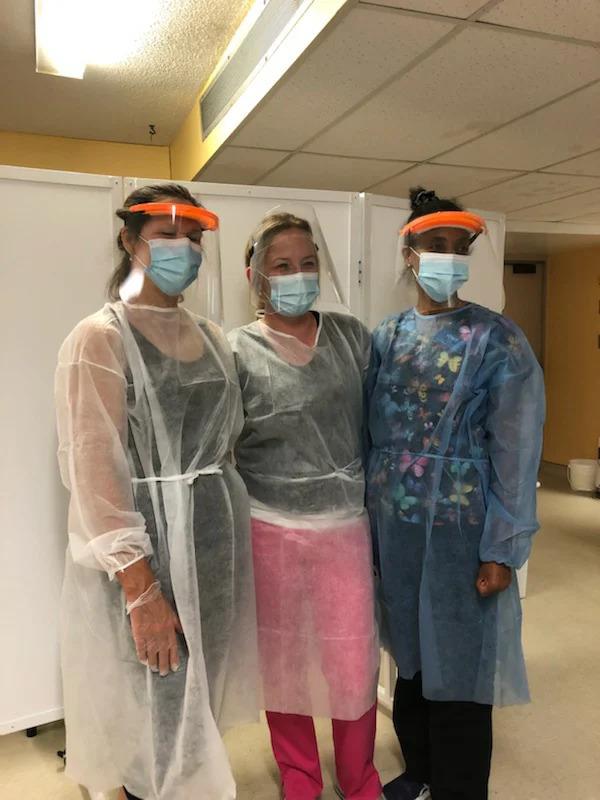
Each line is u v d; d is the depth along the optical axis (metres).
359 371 1.49
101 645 1.18
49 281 1.50
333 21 1.53
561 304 5.20
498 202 3.44
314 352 1.39
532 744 1.82
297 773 1.52
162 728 1.15
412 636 1.41
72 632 1.24
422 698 1.56
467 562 1.35
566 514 4.16
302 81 1.88
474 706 1.41
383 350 1.48
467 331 1.36
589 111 2.11
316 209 1.75
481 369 1.34
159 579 1.15
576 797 1.61
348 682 1.39
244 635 1.32
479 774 1.44
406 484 1.38
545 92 1.95
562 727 1.90
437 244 1.41
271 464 1.36
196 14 2.21
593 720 1.94
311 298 1.36
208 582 1.21
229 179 2.99
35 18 2.19
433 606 1.35
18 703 1.56
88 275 1.53
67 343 1.16
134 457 1.15
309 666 1.39
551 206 3.53
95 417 1.09
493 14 1.50
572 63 1.76
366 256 1.81
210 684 1.23
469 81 1.88
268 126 2.26
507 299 5.34
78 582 1.21
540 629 2.54
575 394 5.10
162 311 1.21
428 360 1.38
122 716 1.18
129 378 1.15
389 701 1.97
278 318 1.41
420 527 1.36
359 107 2.08
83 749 1.23
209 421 1.22
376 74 1.84
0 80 2.71
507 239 4.36
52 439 1.54
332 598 1.37
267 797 1.62
